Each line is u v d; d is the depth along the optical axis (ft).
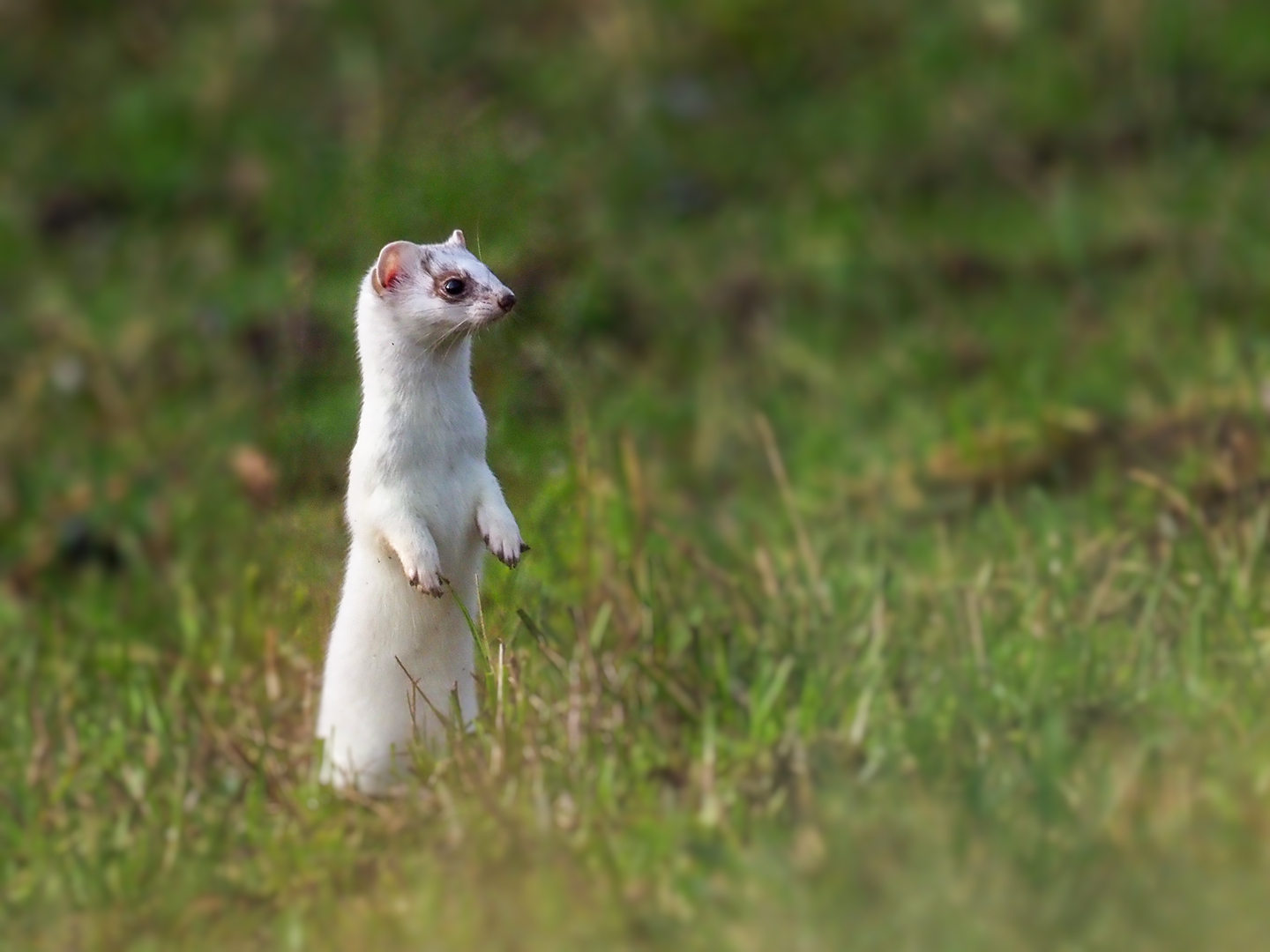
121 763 25.85
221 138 53.42
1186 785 20.68
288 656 27.14
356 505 22.50
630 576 27.09
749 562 30.83
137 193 52.29
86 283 48.16
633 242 48.03
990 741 22.63
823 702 24.58
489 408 25.35
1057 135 51.49
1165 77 52.21
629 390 40.32
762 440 38.34
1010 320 43.04
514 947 18.92
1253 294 41.50
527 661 24.72
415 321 21.66
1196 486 31.42
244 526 33.58
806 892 19.31
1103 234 46.26
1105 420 35.83
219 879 22.08
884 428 38.68
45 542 35.86
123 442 39.60
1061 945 18.11
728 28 57.88
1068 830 20.13
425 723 23.57
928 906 18.83
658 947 18.76
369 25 56.75
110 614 32.81
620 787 22.59
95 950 20.70
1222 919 18.17
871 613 27.40
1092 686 24.30
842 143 52.85
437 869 20.72
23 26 60.95
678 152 52.75
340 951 19.66
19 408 41.50
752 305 45.60
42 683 29.63
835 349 43.37
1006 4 56.70
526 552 22.90
